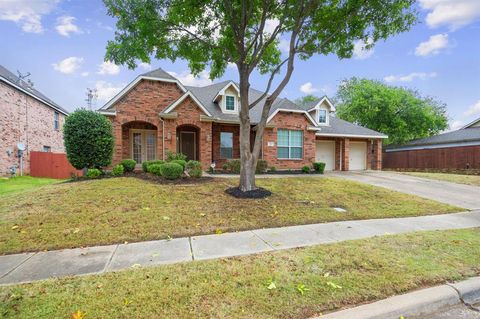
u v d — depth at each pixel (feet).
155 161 39.19
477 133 59.93
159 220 18.42
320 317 8.00
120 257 12.62
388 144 82.58
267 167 48.75
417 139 77.00
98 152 33.53
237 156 52.60
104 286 9.54
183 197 24.23
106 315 7.80
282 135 52.34
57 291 9.21
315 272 10.77
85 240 14.94
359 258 12.27
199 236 15.92
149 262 11.97
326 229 17.58
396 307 8.61
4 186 35.12
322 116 61.57
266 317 7.84
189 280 10.01
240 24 26.03
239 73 27.32
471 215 22.33
